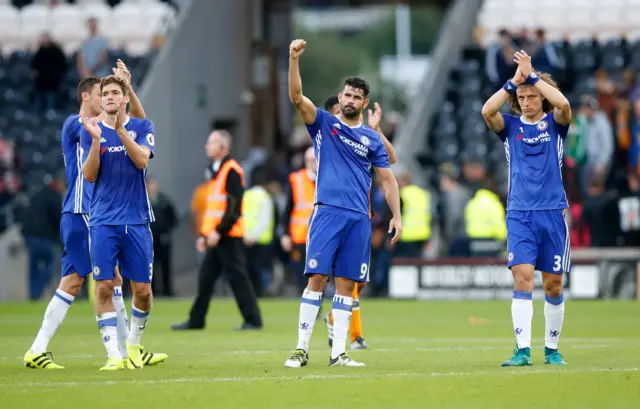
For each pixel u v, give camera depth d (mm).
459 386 29703
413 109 109062
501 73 102750
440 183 99500
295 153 118938
